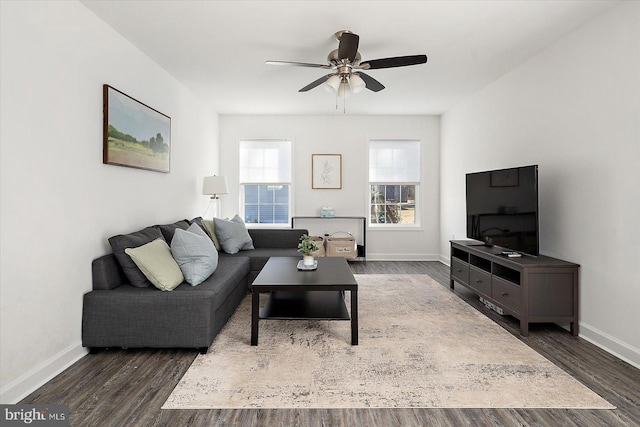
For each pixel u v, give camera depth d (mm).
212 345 2551
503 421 1697
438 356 2371
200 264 2750
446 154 5703
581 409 1796
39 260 2057
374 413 1754
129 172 3094
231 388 1968
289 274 2895
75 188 2371
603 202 2570
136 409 1786
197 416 1729
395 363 2266
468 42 3100
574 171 2865
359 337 2693
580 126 2795
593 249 2658
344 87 3146
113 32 2840
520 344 2580
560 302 2781
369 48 3221
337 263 3389
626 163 2381
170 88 3959
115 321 2389
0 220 1812
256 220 6102
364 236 5934
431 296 3822
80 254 2412
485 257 3361
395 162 6082
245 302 3609
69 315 2287
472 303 3592
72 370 2195
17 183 1912
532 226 2975
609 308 2518
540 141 3307
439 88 4453
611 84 2494
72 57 2346
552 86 3133
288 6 2518
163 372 2172
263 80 4156
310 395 1899
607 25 2529
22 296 1938
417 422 1688
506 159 3908
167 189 3904
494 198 3559
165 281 2508
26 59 1972
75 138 2373
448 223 5637
